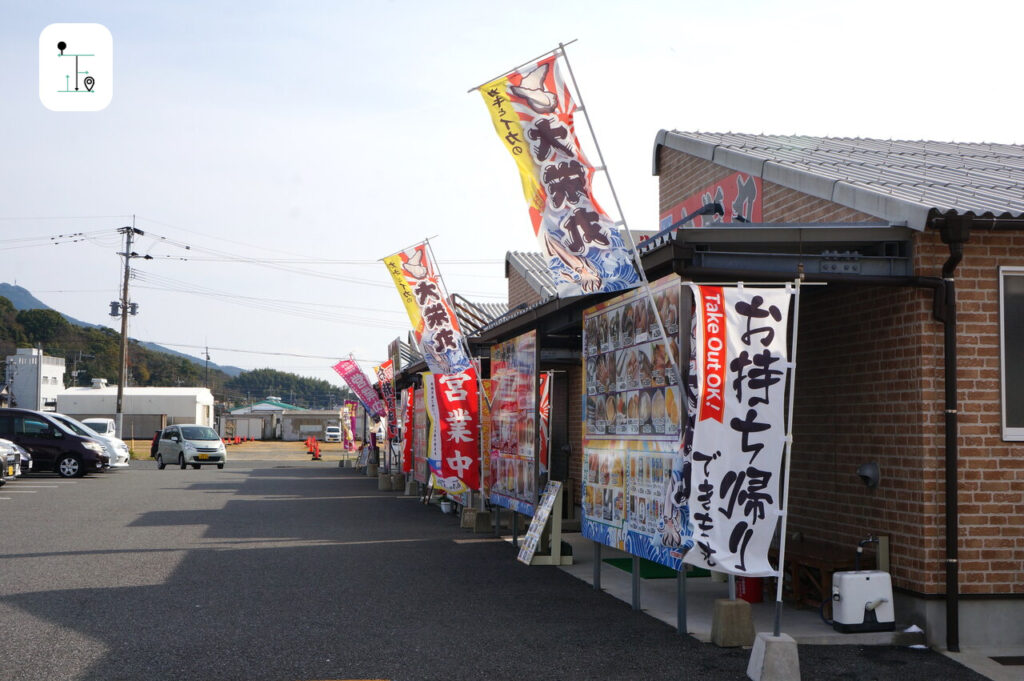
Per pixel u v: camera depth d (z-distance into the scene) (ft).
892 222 26.11
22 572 36.27
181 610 29.37
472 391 50.96
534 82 27.61
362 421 127.54
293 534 49.37
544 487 41.86
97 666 22.63
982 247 26.48
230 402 500.33
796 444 33.47
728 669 22.79
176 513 59.88
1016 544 25.91
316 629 26.91
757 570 22.38
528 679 21.91
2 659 23.21
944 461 25.94
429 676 22.11
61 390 292.81
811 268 25.90
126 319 159.53
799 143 44.32
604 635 26.35
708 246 25.85
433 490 68.23
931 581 25.64
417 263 50.72
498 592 33.01
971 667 23.44
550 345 49.96
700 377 22.67
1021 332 26.50
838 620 26.09
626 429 29.48
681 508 23.82
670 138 48.21
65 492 76.02
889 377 27.58
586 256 26.71
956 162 38.50
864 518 28.91
